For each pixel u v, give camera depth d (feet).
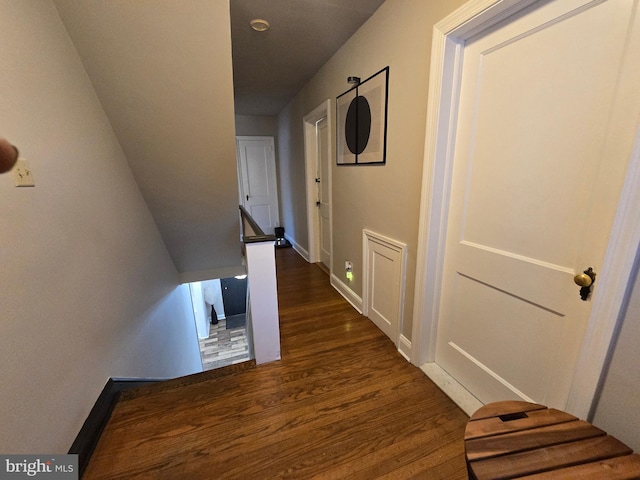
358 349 6.61
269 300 5.95
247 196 17.74
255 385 5.49
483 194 4.40
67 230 4.08
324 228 12.59
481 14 3.66
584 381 3.05
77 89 4.69
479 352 4.81
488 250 4.39
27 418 3.13
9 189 3.10
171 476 3.81
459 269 5.03
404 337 6.31
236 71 9.41
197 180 7.57
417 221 5.46
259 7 5.81
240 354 15.17
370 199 7.20
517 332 4.08
